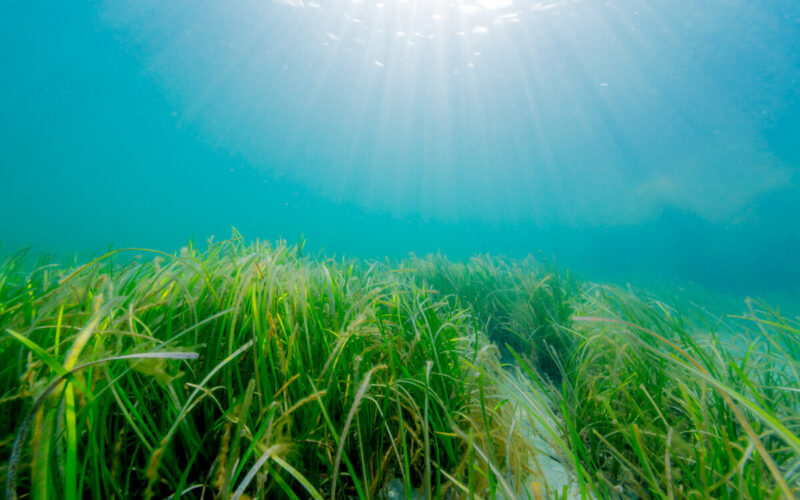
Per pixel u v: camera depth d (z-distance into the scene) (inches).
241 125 1502.2
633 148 1218.0
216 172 1819.6
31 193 1396.4
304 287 49.3
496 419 44.2
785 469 37.1
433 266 167.9
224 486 23.9
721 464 34.8
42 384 21.8
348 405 38.2
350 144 1609.3
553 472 48.5
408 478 29.8
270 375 38.4
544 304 101.0
